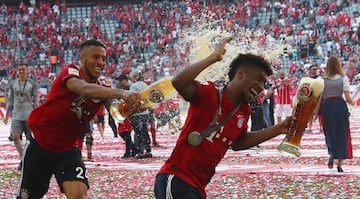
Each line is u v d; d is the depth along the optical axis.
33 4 61.19
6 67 57.25
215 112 5.39
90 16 61.09
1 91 51.44
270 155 17.02
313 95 5.71
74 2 62.91
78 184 6.83
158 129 25.80
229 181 11.85
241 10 55.25
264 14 55.12
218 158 5.51
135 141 17.25
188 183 5.39
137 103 5.73
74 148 7.07
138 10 59.56
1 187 11.93
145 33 57.72
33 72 55.84
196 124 5.42
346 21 52.16
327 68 12.50
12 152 21.17
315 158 15.86
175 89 5.32
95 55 6.66
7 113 15.13
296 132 5.82
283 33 52.81
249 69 5.39
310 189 10.71
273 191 10.61
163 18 57.84
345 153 12.70
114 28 59.84
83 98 6.62
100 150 20.55
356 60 48.22
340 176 12.17
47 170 7.08
